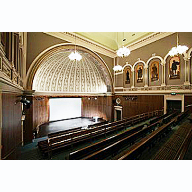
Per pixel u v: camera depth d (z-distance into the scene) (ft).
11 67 15.98
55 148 18.52
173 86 36.24
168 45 37.47
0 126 11.58
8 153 14.88
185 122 26.66
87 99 66.80
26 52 31.91
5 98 13.51
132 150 12.10
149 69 43.06
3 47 12.87
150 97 42.32
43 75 46.70
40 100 48.08
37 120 46.44
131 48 48.47
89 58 52.75
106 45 52.85
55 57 45.37
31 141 31.48
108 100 57.72
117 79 55.67
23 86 30.22
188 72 32.94
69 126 49.65
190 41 32.68
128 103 50.39
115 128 27.07
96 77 61.77
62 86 55.77
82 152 14.52
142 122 33.32
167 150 13.85
